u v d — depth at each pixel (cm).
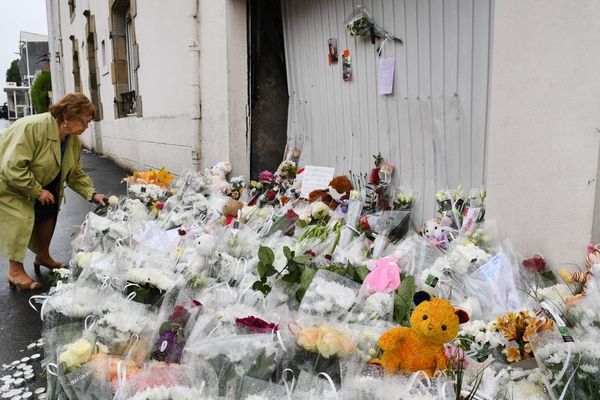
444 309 160
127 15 1095
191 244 296
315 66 508
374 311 200
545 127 241
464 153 350
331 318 197
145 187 480
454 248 256
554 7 231
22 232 402
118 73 1126
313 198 425
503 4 258
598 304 172
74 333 207
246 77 568
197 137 660
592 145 221
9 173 378
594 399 140
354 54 449
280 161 596
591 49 218
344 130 477
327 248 288
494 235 269
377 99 430
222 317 196
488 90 326
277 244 300
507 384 157
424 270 248
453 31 348
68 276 283
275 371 171
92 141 1579
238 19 556
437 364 163
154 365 172
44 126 392
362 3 429
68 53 1841
